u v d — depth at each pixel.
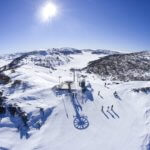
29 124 35.78
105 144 31.73
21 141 32.16
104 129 35.69
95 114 40.03
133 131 35.94
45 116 38.00
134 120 39.88
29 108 39.19
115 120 39.00
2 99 42.03
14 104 39.91
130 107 46.03
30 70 77.25
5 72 65.50
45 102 42.41
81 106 42.09
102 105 43.94
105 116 39.91
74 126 35.78
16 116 37.25
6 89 48.72
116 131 35.50
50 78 65.94
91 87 53.03
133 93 53.09
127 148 31.19
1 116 37.25
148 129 36.44
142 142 32.72
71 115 38.78
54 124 36.12
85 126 35.91
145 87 55.88
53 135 33.41
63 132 34.12
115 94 51.03
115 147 31.22
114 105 44.97
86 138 32.91
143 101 48.56
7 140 31.77
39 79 58.91
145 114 42.38
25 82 51.94
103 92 51.38
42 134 33.69
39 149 30.16
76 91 47.41
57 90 47.38
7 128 34.53
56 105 41.31
